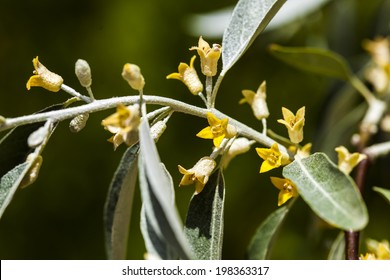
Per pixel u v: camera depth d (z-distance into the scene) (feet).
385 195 0.97
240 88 1.70
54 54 1.72
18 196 1.67
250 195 1.69
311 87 1.70
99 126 1.66
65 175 1.70
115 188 0.91
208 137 0.87
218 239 0.88
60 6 1.72
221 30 1.49
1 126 0.83
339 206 0.79
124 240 0.93
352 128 1.40
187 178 0.88
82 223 1.70
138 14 1.74
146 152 0.79
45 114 0.84
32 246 1.68
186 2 1.73
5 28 1.72
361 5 1.59
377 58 1.32
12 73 1.72
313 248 1.38
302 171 0.84
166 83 1.70
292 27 1.59
